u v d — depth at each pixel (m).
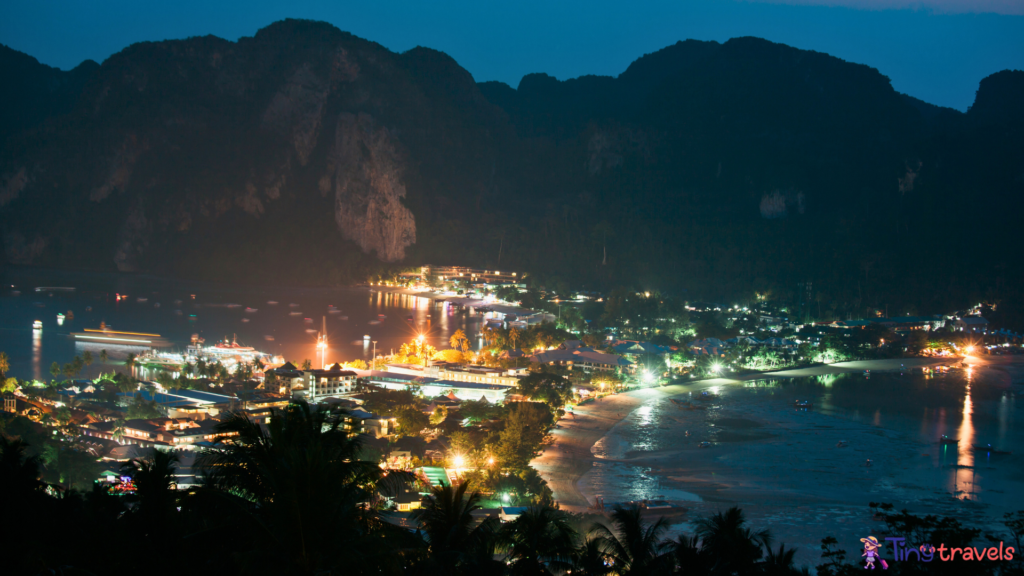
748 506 159.50
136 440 180.88
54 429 185.25
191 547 58.38
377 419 195.88
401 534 59.69
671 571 73.81
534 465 187.62
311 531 47.88
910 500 166.38
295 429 57.75
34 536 69.19
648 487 172.12
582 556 75.31
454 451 174.62
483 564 62.53
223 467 59.03
